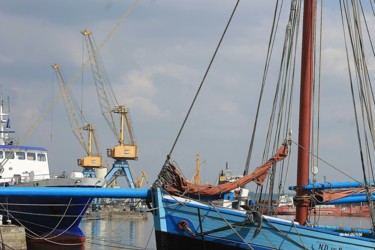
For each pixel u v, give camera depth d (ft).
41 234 134.51
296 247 73.87
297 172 83.56
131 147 327.26
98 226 240.94
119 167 329.11
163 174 73.26
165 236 71.46
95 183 133.08
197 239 71.87
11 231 120.67
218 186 75.66
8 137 174.09
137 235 189.16
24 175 165.89
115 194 73.82
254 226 72.69
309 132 83.41
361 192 84.99
